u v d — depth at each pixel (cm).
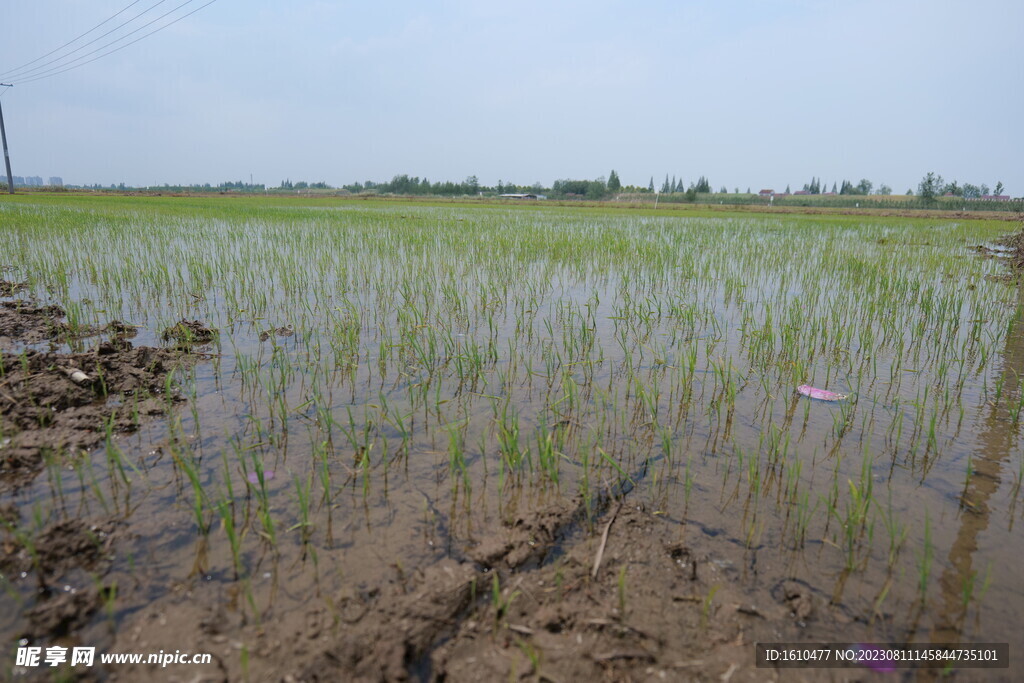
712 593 234
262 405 421
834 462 359
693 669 210
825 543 280
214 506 289
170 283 851
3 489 297
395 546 265
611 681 204
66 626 213
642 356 563
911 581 256
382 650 208
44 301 732
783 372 520
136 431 369
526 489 319
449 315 709
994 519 302
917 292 826
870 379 513
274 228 1742
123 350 494
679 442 382
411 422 398
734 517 299
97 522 269
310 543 265
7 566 239
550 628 225
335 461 342
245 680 194
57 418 377
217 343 561
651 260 1163
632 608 236
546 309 759
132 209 2664
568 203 6356
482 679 203
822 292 907
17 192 5362
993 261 1288
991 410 444
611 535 281
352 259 1110
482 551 262
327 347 568
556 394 462
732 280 929
